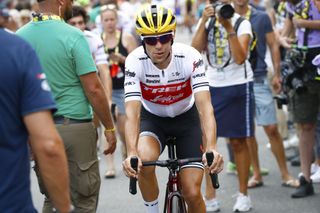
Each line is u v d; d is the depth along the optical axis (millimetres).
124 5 47219
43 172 7738
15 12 28781
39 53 11242
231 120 16219
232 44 15672
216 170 10492
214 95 16328
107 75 17906
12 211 7590
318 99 16922
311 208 16547
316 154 18938
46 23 11344
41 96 7602
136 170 10539
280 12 21844
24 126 7719
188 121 12531
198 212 11703
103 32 20047
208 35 16250
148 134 12297
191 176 11594
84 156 11531
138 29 11258
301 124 17219
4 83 7469
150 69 11852
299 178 17703
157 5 11461
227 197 17906
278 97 17672
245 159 16453
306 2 16562
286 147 22578
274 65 18938
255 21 18672
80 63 11258
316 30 16484
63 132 11344
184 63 11820
